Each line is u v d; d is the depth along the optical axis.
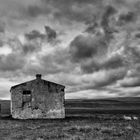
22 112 39.94
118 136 19.34
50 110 40.47
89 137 18.55
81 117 42.62
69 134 20.33
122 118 40.59
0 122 33.22
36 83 40.81
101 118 40.25
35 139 17.97
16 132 22.48
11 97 40.47
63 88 41.41
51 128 25.20
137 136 19.31
